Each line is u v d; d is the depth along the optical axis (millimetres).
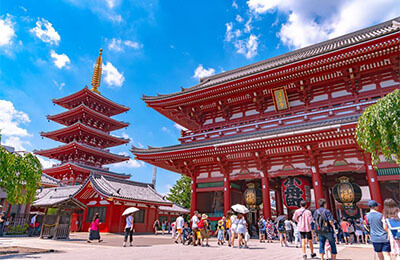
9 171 10812
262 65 35469
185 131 29062
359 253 12055
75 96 63688
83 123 63250
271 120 23312
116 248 14508
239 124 26219
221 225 17531
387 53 18406
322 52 19438
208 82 36531
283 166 22359
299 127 19312
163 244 17422
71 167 55562
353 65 19984
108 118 65562
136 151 27312
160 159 26609
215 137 26078
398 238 6477
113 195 28469
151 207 34656
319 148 20203
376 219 7109
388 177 17750
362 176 24719
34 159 12430
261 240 19328
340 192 18938
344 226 17656
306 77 22109
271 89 23969
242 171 24234
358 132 12172
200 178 26391
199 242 16359
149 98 28625
